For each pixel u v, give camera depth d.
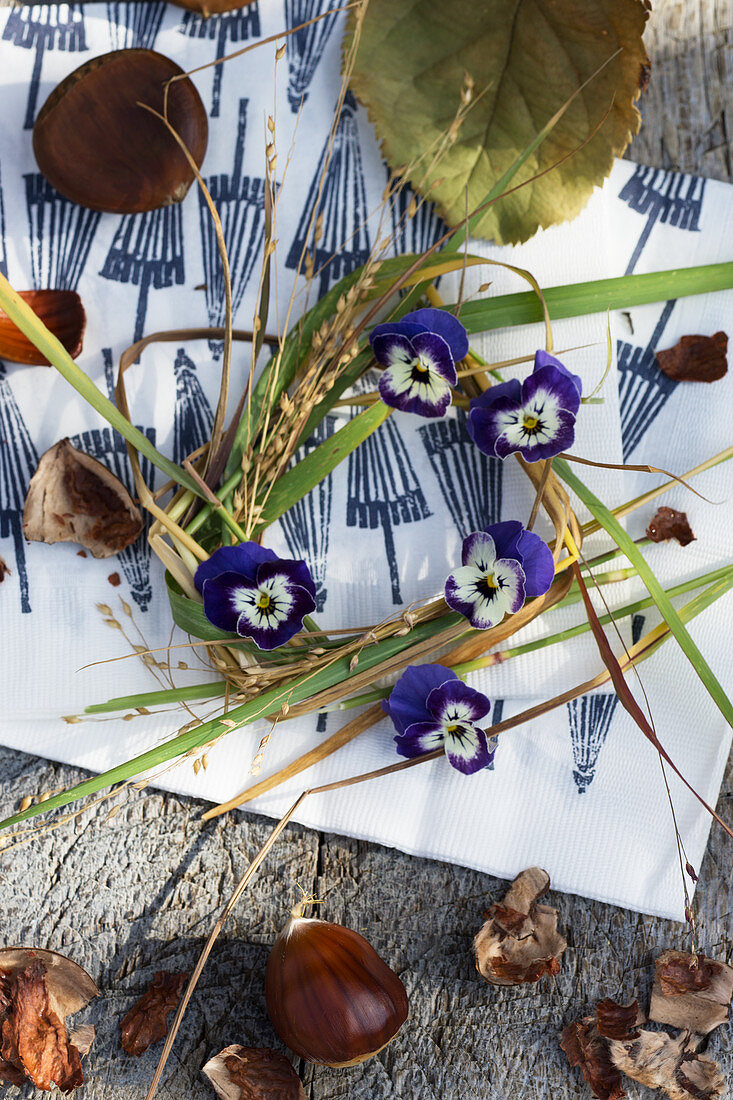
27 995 0.71
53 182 0.78
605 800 0.78
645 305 0.82
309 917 0.76
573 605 0.79
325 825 0.77
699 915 0.77
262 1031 0.75
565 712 0.79
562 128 0.79
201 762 0.68
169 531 0.67
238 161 0.83
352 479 0.81
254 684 0.70
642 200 0.84
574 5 0.76
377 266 0.71
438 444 0.81
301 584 0.68
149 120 0.76
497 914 0.76
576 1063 0.74
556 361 0.71
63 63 0.83
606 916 0.78
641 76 0.78
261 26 0.84
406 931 0.77
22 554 0.79
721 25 0.85
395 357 0.69
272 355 0.77
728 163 0.85
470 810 0.78
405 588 0.79
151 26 0.83
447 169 0.80
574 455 0.80
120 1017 0.75
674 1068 0.74
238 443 0.73
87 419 0.80
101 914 0.76
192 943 0.76
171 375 0.80
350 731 0.76
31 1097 0.73
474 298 0.81
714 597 0.75
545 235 0.82
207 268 0.82
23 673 0.78
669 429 0.82
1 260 0.81
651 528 0.79
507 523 0.69
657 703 0.79
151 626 0.78
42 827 0.77
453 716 0.70
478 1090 0.75
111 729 0.78
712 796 0.78
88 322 0.81
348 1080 0.75
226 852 0.78
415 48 0.80
